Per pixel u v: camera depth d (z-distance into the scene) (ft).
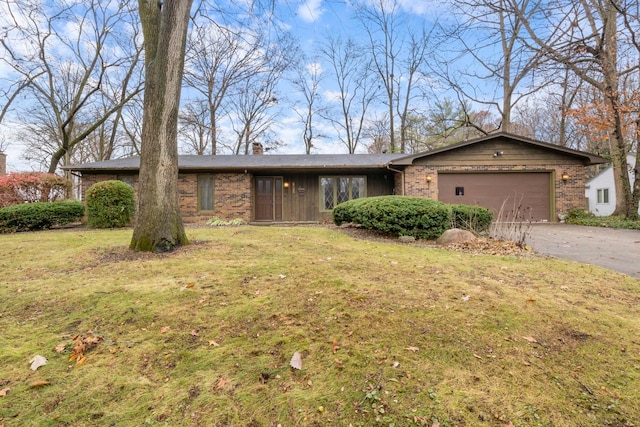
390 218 22.47
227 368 6.55
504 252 17.38
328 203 42.55
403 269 13.14
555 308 9.16
